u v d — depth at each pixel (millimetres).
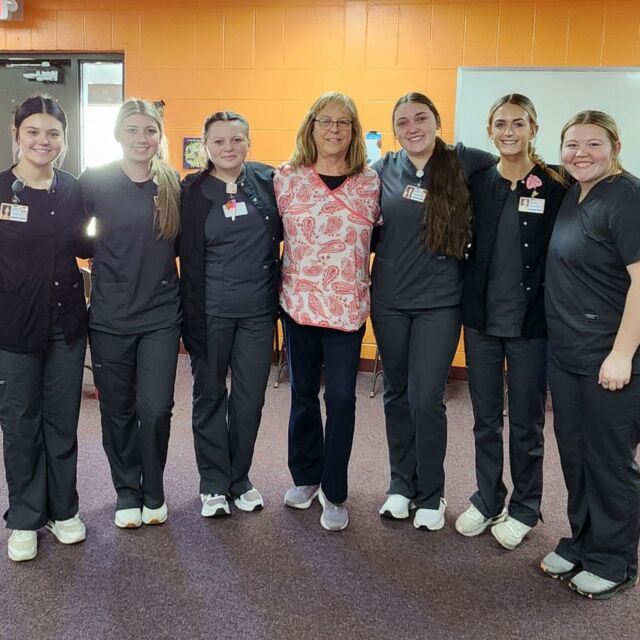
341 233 2295
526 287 2201
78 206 2184
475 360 2357
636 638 1885
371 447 3350
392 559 2279
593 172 1938
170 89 4762
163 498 2510
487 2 4309
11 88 5020
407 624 1928
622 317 1912
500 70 4332
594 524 2068
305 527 2494
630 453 1989
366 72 4516
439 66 4434
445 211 2250
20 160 2088
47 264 2111
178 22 4680
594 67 4230
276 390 4266
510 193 2219
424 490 2508
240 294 2359
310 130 2336
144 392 2354
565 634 1896
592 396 1986
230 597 2037
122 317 2266
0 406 2178
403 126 2271
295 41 4574
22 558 2199
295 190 2334
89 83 4953
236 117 2291
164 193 2248
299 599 2035
